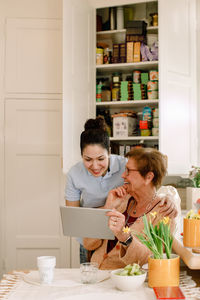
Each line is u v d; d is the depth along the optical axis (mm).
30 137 3664
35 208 3637
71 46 3379
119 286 1374
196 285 1445
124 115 3680
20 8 3701
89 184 2273
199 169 3455
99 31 3852
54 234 3621
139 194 1812
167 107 3570
